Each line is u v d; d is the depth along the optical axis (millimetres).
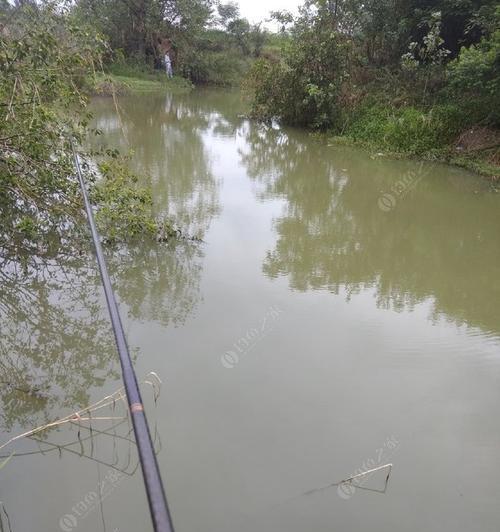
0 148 4477
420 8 11578
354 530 2113
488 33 9969
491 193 7559
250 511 2176
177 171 8016
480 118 9578
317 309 3893
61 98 4840
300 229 5785
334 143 11055
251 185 7535
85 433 2598
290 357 3240
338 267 4777
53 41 4348
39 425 2646
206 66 24609
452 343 3514
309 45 11938
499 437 2652
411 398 2912
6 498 2213
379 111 11055
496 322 3861
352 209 6648
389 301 4109
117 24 21516
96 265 4477
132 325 3572
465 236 5801
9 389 2918
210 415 2705
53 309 3807
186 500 2215
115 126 11570
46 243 4703
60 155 4887
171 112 14938
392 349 3391
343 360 3238
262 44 28844
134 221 4910
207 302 3926
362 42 12633
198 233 5363
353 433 2627
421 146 9664
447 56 11836
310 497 2254
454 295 4316
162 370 3057
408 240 5621
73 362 3199
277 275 4484
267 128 12914
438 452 2535
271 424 2660
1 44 4238
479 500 2279
